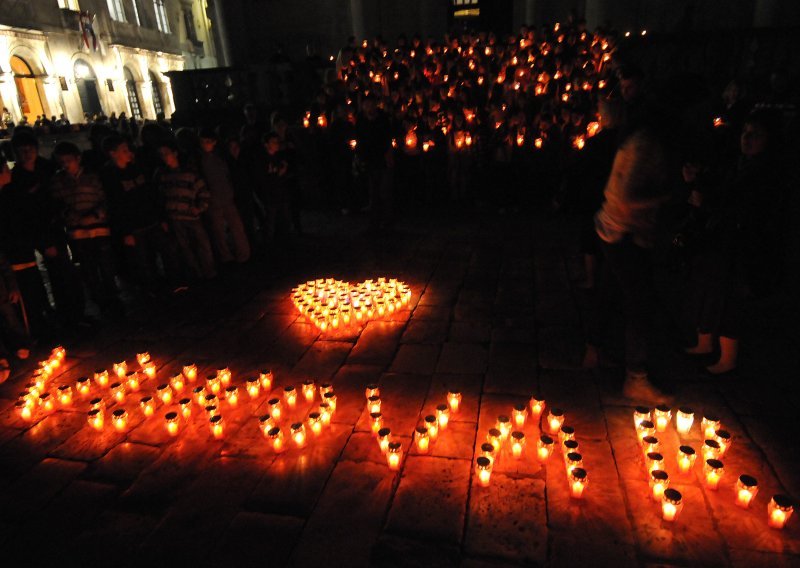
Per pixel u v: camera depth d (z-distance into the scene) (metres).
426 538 2.56
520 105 9.67
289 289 6.32
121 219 5.84
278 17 18.97
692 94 2.89
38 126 22.38
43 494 3.05
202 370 4.45
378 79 11.45
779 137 3.28
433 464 3.10
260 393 4.02
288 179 8.29
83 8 32.25
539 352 4.40
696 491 2.79
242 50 19.17
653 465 2.79
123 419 3.62
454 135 9.71
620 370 4.05
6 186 4.81
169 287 6.54
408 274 6.57
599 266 5.54
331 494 2.90
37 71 28.78
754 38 10.65
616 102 4.45
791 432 3.23
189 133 6.64
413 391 3.91
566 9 16.33
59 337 5.26
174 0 43.53
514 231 8.22
